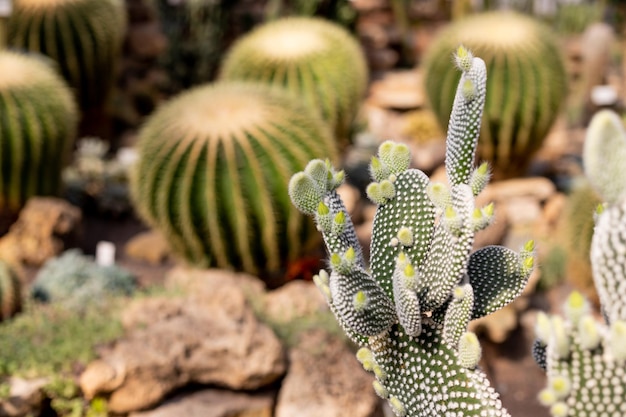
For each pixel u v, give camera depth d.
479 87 0.62
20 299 1.43
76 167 2.26
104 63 2.50
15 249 1.82
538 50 2.09
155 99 2.77
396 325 0.66
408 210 0.65
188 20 2.71
